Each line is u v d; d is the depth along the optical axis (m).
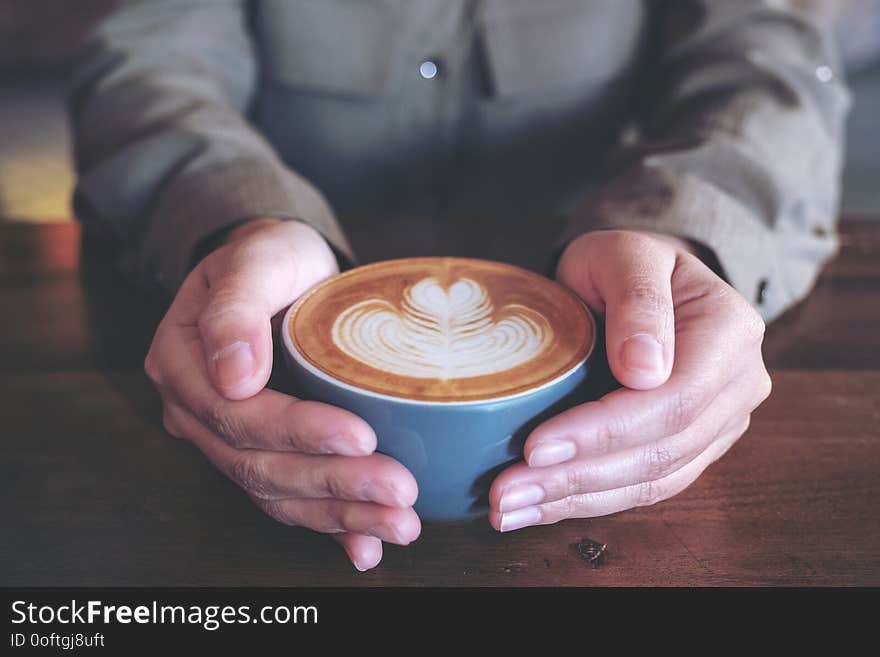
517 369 0.59
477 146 1.49
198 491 0.70
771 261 0.90
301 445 0.57
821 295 1.04
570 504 0.62
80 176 1.18
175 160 1.02
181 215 0.90
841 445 0.75
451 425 0.55
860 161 3.75
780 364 0.89
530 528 0.65
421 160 1.50
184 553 0.63
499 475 0.59
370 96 1.43
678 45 1.31
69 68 4.86
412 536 0.57
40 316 1.00
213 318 0.61
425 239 1.16
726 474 0.71
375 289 0.72
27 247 1.19
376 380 0.57
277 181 0.89
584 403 0.60
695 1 1.33
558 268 0.80
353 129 1.47
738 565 0.61
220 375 0.58
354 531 0.58
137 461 0.74
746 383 0.66
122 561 0.62
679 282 0.68
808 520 0.66
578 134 1.50
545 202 1.57
